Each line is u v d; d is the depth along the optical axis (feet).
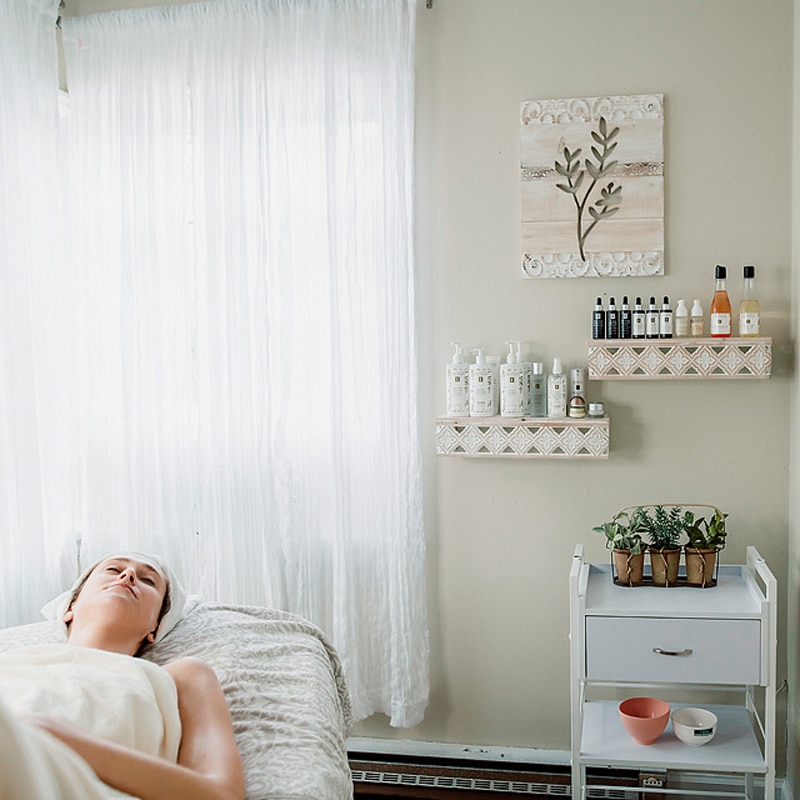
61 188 10.03
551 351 9.57
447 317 9.75
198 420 9.95
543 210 9.41
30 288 9.40
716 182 9.14
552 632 9.77
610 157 9.27
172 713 5.75
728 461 9.30
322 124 9.56
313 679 6.84
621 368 9.00
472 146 9.57
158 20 9.83
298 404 9.76
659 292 9.32
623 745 8.29
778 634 9.27
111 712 5.45
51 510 9.69
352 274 9.55
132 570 7.26
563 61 9.36
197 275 9.89
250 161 9.75
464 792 9.27
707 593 8.50
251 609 8.07
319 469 9.80
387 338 9.52
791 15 8.92
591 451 9.09
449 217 9.67
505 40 9.45
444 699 10.03
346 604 9.66
